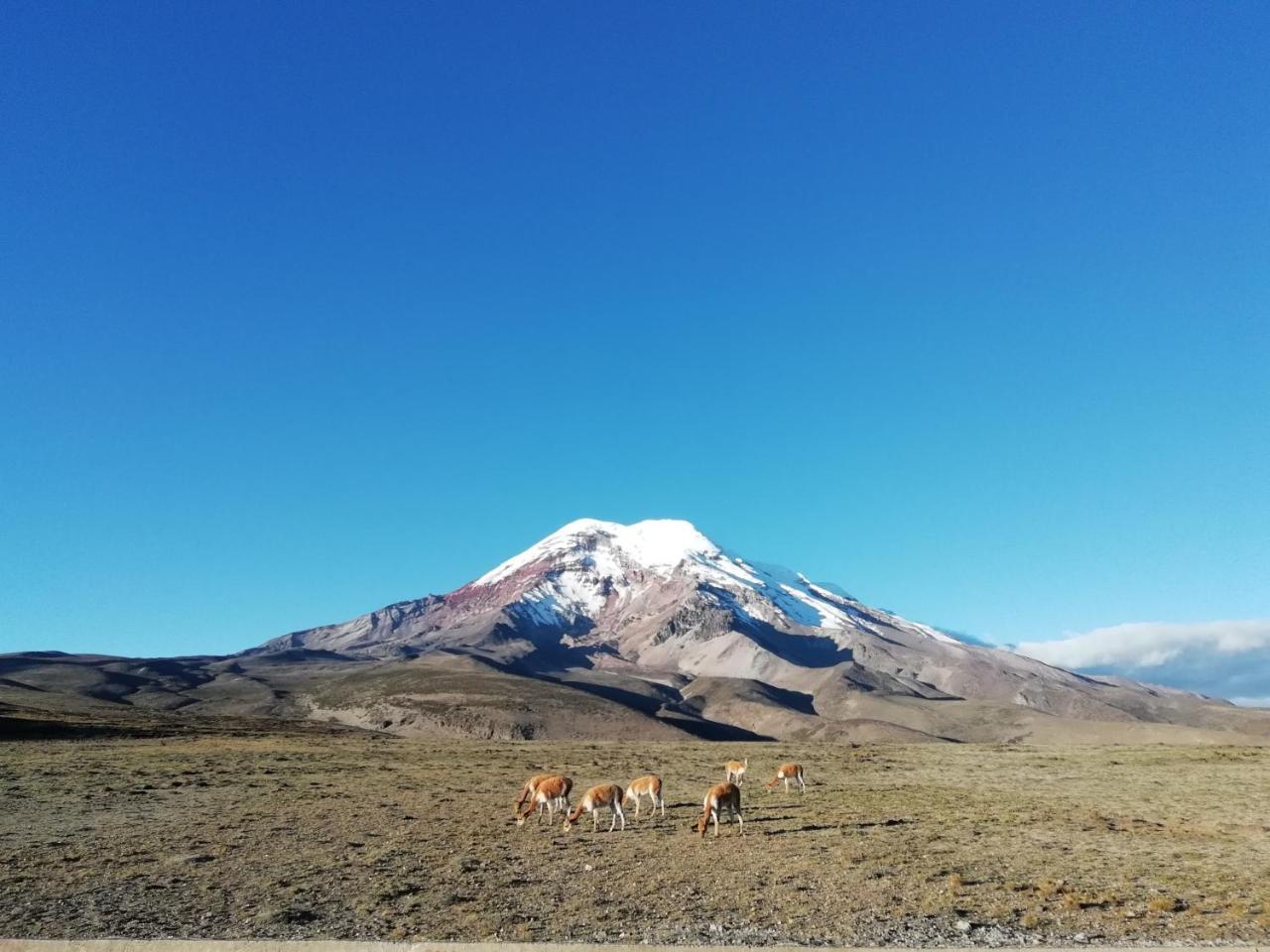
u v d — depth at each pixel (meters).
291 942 15.95
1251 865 23.81
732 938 16.61
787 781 43.50
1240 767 57.09
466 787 45.28
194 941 16.17
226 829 30.86
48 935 17.20
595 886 21.36
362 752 69.94
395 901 19.81
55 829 30.91
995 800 39.75
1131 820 32.78
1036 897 19.77
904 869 23.12
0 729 77.31
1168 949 15.45
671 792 44.12
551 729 174.25
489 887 21.31
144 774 48.94
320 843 27.89
